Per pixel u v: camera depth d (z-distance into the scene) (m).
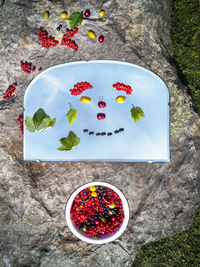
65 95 0.51
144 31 0.51
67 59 0.51
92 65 0.51
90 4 0.50
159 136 0.50
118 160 0.50
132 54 0.51
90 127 0.50
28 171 0.51
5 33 0.51
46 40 0.50
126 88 0.50
